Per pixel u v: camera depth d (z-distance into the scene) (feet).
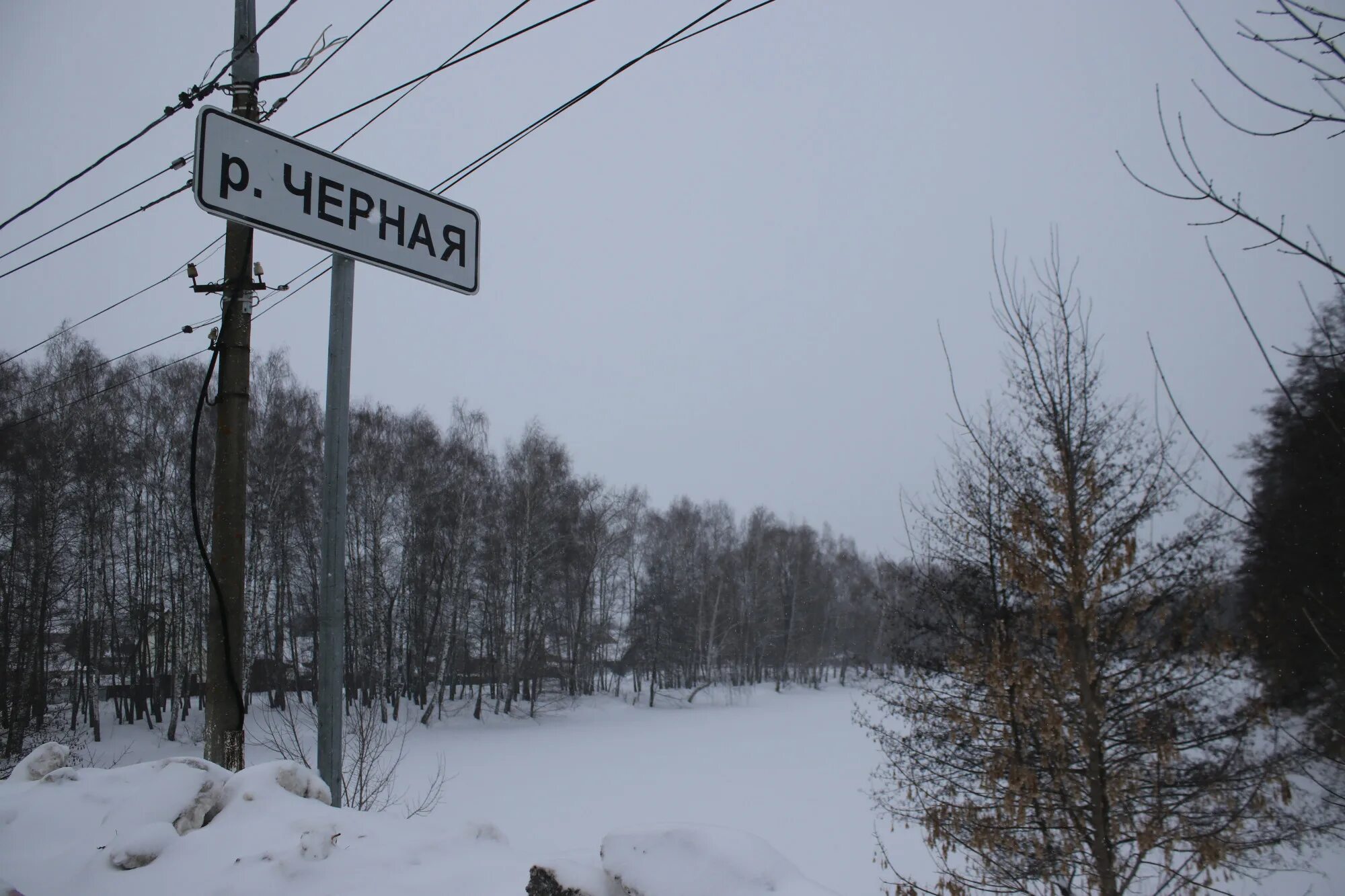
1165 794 18.69
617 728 114.42
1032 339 21.71
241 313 18.53
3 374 77.82
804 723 121.80
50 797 12.35
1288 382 7.81
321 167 11.66
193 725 93.91
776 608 187.83
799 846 46.01
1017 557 19.84
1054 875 19.65
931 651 24.53
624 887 8.32
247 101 18.16
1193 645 18.17
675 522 173.37
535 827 52.34
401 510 111.04
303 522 99.86
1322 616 9.25
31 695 68.85
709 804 60.54
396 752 84.23
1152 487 19.57
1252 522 9.21
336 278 12.14
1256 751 16.72
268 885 9.95
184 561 88.43
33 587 75.51
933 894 22.02
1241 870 20.20
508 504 121.29
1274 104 7.13
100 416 88.33
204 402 16.38
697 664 172.14
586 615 155.22
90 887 10.06
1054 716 18.70
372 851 11.00
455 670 126.62
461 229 13.25
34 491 76.69
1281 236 7.37
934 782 23.66
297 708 75.10
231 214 10.71
